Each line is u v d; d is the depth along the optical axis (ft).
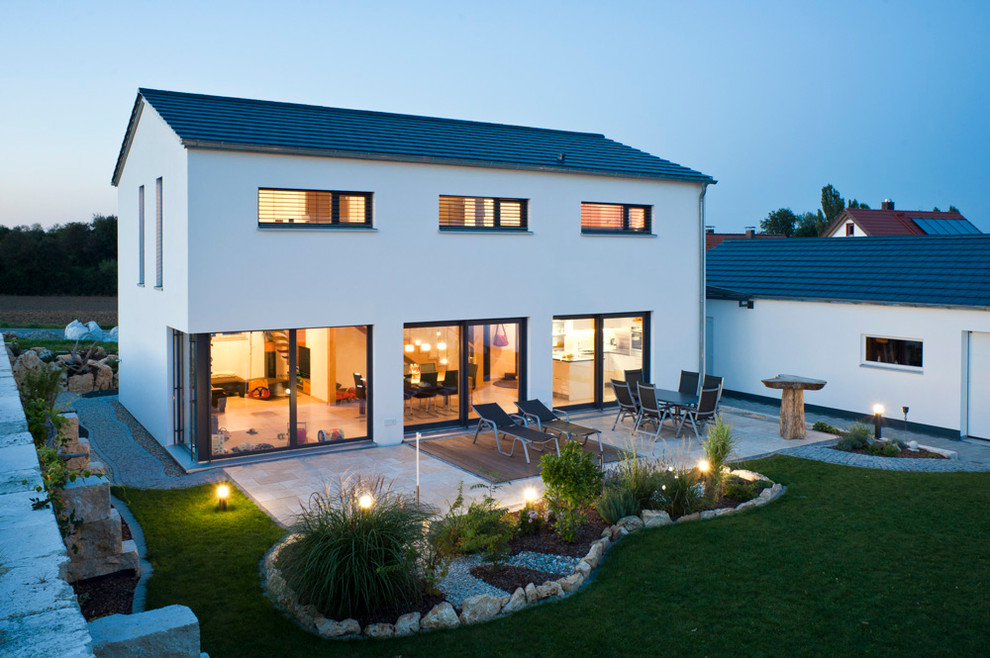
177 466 36.45
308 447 39.27
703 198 52.80
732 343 58.18
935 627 19.02
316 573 19.54
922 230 130.21
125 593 21.01
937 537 25.53
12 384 21.65
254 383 37.55
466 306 43.24
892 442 39.91
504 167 43.27
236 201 35.68
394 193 40.22
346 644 18.42
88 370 60.13
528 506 26.81
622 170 48.37
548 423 39.78
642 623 19.48
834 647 18.10
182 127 35.83
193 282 34.78
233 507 29.45
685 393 47.14
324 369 39.40
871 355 48.78
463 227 43.29
